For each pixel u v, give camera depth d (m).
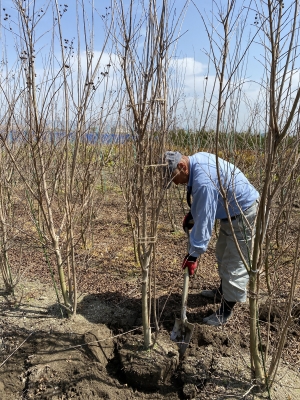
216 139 1.79
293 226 4.18
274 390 2.25
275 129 1.73
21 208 4.89
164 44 1.93
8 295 3.32
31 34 2.30
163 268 3.96
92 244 4.60
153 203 2.19
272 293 2.26
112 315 3.08
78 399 2.22
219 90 1.73
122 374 2.46
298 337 2.75
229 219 1.96
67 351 2.59
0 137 2.57
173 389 2.35
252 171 3.70
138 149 2.07
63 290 2.96
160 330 2.80
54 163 3.21
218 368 2.45
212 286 3.57
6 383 2.36
